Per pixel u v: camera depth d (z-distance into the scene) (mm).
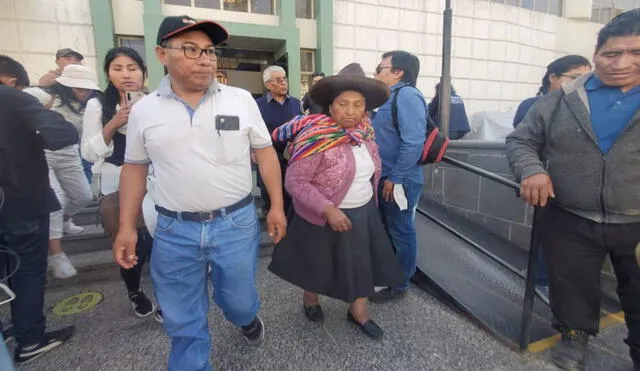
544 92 2645
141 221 1992
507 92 7664
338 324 2264
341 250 1897
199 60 1322
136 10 5117
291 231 2023
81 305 2490
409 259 2520
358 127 1936
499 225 3332
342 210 1899
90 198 2904
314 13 6184
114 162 2004
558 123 1689
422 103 2219
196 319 1576
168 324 1521
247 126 1509
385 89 1832
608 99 1564
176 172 1421
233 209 1549
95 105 2016
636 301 1677
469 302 2473
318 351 2000
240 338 2111
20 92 1726
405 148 2164
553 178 1738
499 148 3246
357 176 1899
